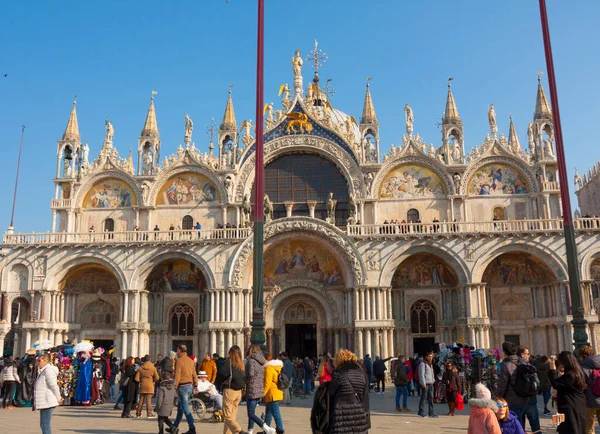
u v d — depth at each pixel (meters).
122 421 25.47
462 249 52.75
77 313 58.38
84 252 55.72
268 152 59.78
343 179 59.50
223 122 60.81
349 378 12.30
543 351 53.44
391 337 52.78
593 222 52.72
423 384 27.53
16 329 58.28
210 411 28.39
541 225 52.41
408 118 59.47
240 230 55.12
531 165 57.03
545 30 35.97
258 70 32.75
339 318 55.06
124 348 53.66
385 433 22.06
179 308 57.62
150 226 59.09
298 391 40.94
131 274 54.94
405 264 56.03
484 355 35.06
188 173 60.25
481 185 57.69
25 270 56.16
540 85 58.88
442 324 54.50
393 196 58.28
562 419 15.04
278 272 56.66
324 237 54.12
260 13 33.66
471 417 12.85
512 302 55.09
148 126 61.41
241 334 53.31
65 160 61.06
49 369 18.16
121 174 60.19
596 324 53.72
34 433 21.61
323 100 78.50
